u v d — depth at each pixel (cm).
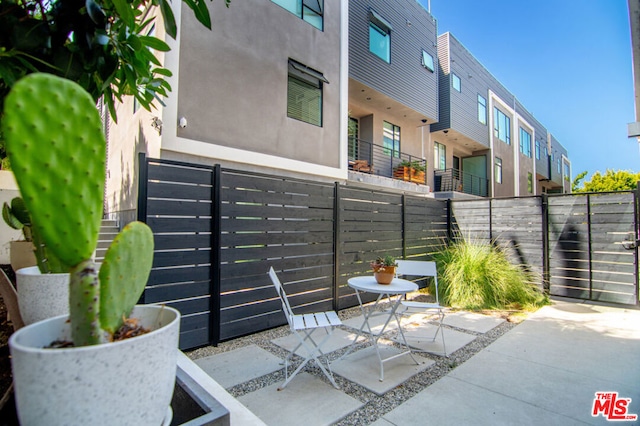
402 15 1017
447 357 328
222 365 303
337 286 477
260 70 569
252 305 383
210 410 106
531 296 538
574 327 420
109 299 86
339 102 728
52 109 77
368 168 923
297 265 430
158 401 83
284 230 417
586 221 552
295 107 638
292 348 345
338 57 733
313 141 662
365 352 339
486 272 536
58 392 69
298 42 639
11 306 168
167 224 317
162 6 160
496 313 485
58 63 138
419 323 436
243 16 550
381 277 330
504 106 1686
